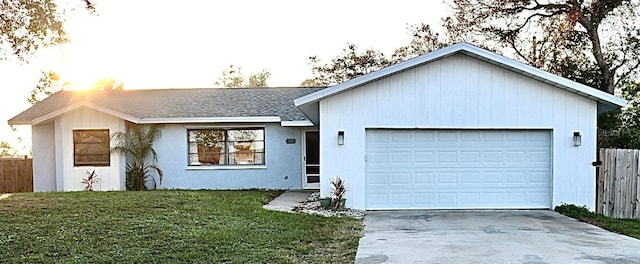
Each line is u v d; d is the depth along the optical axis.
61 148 16.84
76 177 16.83
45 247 7.55
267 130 17.67
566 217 11.17
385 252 7.54
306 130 17.70
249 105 18.45
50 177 17.66
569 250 7.68
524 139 12.33
